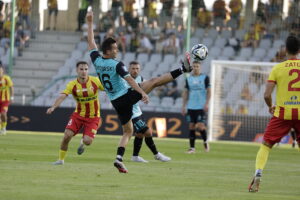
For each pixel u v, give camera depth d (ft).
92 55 79.15
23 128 203.51
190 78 132.67
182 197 59.57
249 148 155.53
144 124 97.86
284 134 67.05
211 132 192.65
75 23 251.80
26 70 240.53
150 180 73.05
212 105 191.62
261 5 231.71
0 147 120.47
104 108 212.02
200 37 239.50
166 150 133.59
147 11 241.55
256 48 229.86
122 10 242.37
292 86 66.28
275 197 61.82
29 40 246.27
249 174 85.56
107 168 85.46
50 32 248.32
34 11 248.11
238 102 196.54
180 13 240.73
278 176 84.12
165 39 234.99
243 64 186.09
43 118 202.28
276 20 231.30
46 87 228.43
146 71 226.58
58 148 123.85
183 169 89.15
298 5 228.22
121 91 78.23
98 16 244.42
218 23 241.96
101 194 59.67
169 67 226.58
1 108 170.71
